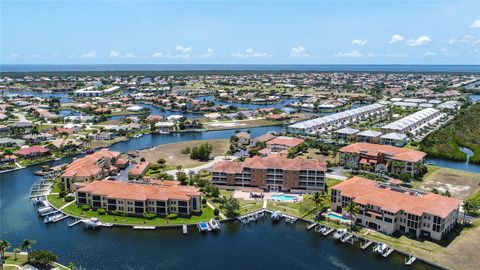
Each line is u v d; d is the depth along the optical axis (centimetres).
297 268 14962
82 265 14850
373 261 15338
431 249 15750
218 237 17300
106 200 19325
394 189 19312
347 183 19850
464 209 18212
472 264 14650
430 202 17138
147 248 16250
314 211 19625
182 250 16138
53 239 16825
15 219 18850
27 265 14200
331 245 16625
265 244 16750
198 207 19200
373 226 17625
